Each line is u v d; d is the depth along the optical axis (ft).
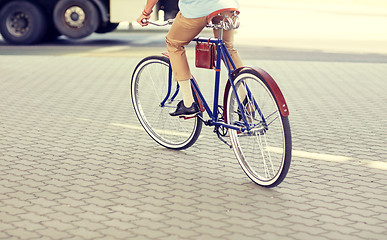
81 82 32.89
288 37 56.24
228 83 17.43
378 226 14.17
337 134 22.45
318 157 19.60
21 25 49.88
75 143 21.02
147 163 18.88
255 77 16.35
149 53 44.45
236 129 17.28
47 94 29.58
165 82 20.26
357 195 16.21
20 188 16.47
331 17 82.58
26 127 23.13
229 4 17.02
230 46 18.07
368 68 38.22
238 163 19.03
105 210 15.01
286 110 15.71
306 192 16.44
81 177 17.44
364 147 20.77
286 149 15.78
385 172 18.15
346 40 54.39
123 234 13.61
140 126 23.56
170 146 20.31
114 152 20.01
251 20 75.20
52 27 52.39
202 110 18.81
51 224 14.10
